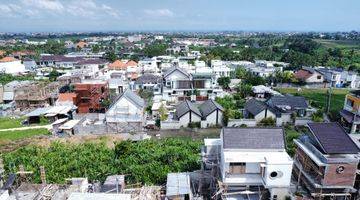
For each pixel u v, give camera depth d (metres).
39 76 107.88
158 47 177.25
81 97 65.75
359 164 31.69
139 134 54.25
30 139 52.28
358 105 52.31
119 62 117.88
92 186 34.59
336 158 29.78
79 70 104.75
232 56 148.88
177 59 130.75
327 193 31.17
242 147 31.86
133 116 57.06
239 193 31.17
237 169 31.56
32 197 29.53
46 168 39.25
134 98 61.12
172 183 33.09
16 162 41.12
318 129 33.22
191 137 53.38
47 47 193.88
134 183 37.19
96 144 48.41
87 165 40.03
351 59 148.75
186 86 74.19
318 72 100.50
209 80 74.75
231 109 63.06
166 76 74.25
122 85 80.19
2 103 75.44
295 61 127.38
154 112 63.94
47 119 62.00
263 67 112.00
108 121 56.56
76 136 53.66
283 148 32.09
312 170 32.69
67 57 138.25
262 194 31.73
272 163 29.61
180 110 60.62
